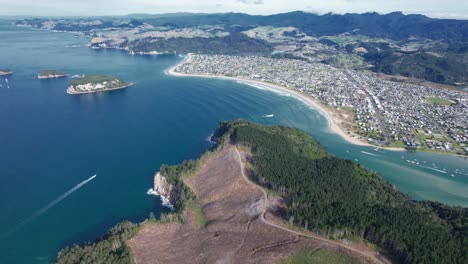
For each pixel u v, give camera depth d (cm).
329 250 16962
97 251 17950
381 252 17038
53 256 19062
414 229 17850
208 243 18988
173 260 18238
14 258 18938
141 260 18162
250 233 19112
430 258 15888
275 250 17325
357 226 18038
